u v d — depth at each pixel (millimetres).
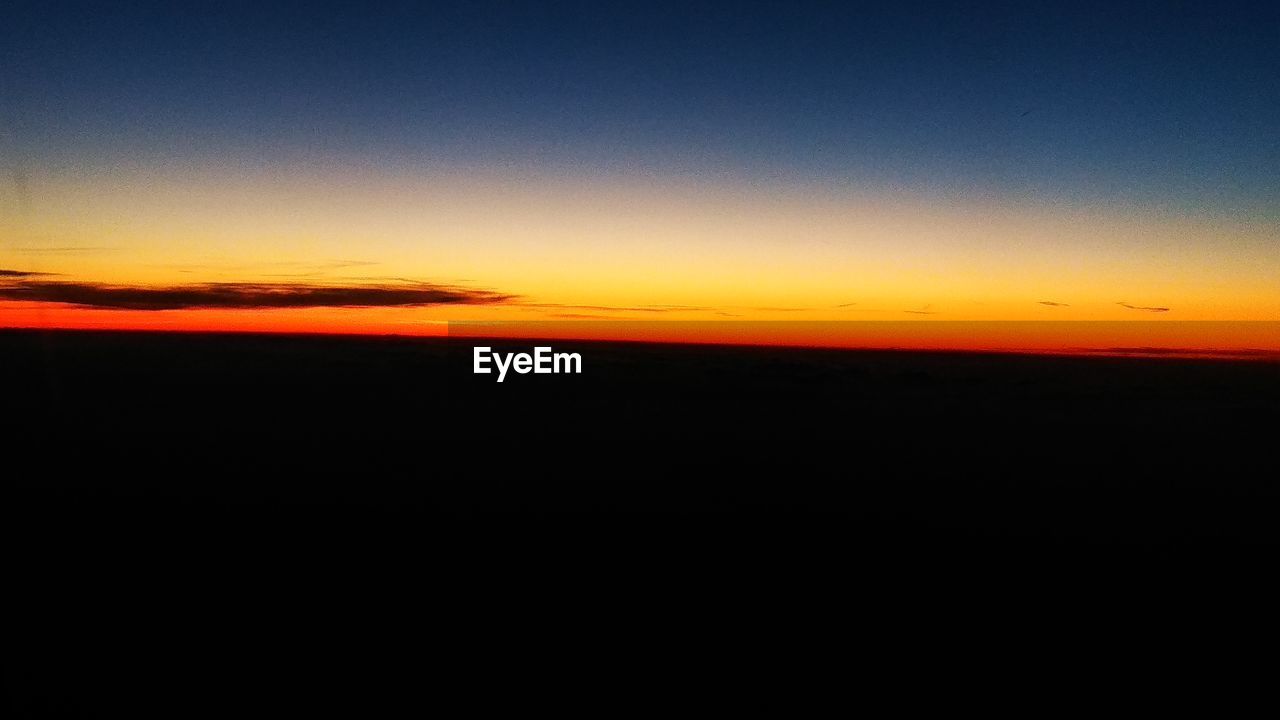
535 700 2049
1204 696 2164
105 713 1875
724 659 2334
